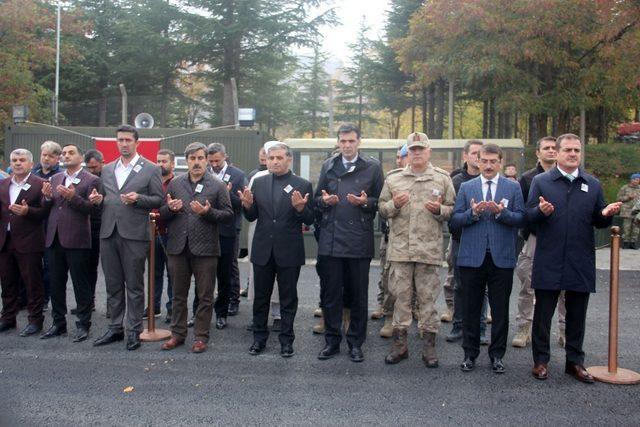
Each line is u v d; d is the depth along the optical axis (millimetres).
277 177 6070
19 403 4734
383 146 11742
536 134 20969
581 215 5293
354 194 5848
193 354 6016
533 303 6340
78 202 6285
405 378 5348
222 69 26328
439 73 19141
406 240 5699
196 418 4473
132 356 5938
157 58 26438
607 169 20547
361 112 38438
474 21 17172
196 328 6156
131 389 5051
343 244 5789
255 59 26000
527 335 6371
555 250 5289
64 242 6371
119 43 28656
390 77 30828
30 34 22031
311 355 6004
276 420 4445
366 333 6465
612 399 4875
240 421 4426
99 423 4379
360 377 5371
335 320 5945
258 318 6082
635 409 4672
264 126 32188
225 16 25438
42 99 22938
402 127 40000
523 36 16812
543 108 17812
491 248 5477
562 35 16656
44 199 6582
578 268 5258
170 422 4402
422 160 5746
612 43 15594
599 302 8500
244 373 5461
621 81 16391
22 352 6043
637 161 20562
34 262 6656
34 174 7480
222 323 7004
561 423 4406
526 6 16234
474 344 5590
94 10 29375
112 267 6320
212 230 6156
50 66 23750
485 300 6457
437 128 25266
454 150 11648
